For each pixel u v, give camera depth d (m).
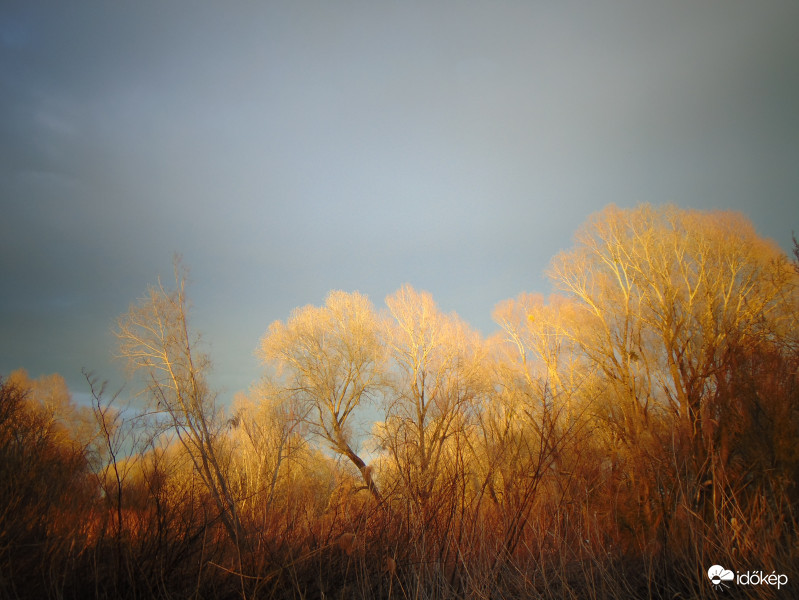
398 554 6.70
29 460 6.32
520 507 7.54
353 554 6.83
